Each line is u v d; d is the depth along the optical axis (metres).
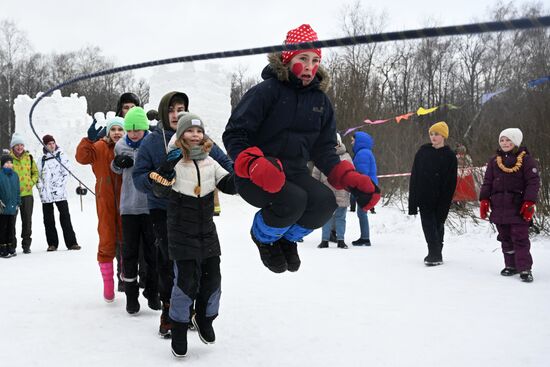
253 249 9.20
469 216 11.68
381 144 18.02
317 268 7.43
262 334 4.51
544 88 10.96
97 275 7.20
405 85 40.00
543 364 3.81
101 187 5.60
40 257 8.84
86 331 4.66
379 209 15.50
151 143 4.70
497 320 4.86
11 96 56.44
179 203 4.08
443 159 7.59
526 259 6.61
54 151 9.71
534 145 10.26
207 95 18.67
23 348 4.21
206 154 4.23
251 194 3.32
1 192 8.88
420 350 4.09
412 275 6.94
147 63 2.61
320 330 4.59
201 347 4.24
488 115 13.02
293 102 3.52
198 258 4.05
